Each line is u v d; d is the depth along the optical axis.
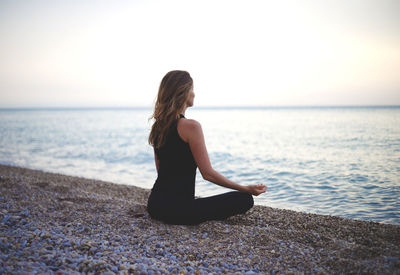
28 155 13.51
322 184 6.34
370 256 2.11
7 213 3.20
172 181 2.74
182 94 2.56
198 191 6.20
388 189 5.57
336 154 11.25
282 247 2.41
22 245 2.17
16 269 1.73
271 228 2.87
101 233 2.75
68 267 1.86
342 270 1.94
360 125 31.45
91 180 7.20
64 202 3.91
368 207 4.56
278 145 15.83
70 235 2.61
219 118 73.19
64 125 48.75
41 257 1.96
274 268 2.05
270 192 5.91
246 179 7.41
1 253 1.95
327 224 3.09
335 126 31.83
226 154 12.49
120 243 2.52
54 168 10.08
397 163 8.54
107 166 10.42
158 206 2.78
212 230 2.81
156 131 2.70
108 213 3.45
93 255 2.16
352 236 2.66
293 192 5.81
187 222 2.83
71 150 15.22
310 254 2.24
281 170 8.38
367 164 8.56
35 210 3.45
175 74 2.61
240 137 22.02
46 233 2.47
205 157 2.53
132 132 31.52
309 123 41.31
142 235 2.70
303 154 11.77
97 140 21.47
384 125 29.91
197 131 2.49
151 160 11.69
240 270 2.03
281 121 51.09
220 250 2.39
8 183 5.12
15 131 33.12
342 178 6.80
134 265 1.97
